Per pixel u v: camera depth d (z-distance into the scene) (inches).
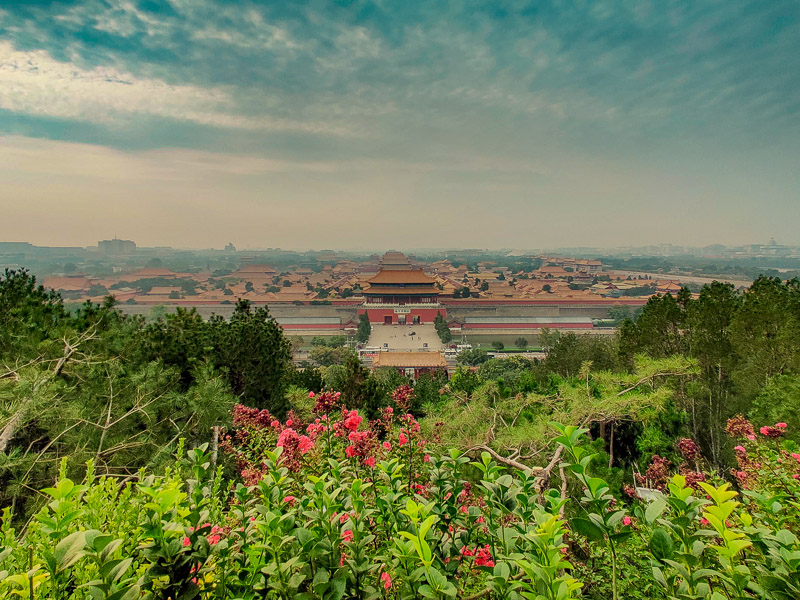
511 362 1833.2
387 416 210.7
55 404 344.2
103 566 68.6
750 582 72.9
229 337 562.6
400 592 86.0
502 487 97.3
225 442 229.6
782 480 149.9
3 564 95.1
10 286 432.1
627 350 743.1
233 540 97.1
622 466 558.3
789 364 522.9
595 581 136.5
